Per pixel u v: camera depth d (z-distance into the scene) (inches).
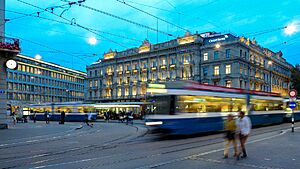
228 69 2295.8
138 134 804.6
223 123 761.0
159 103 665.0
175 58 2549.2
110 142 612.1
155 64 2691.9
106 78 3085.6
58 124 1402.6
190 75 2450.8
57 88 4104.3
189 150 470.9
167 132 644.1
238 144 529.0
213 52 2367.1
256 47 2625.5
